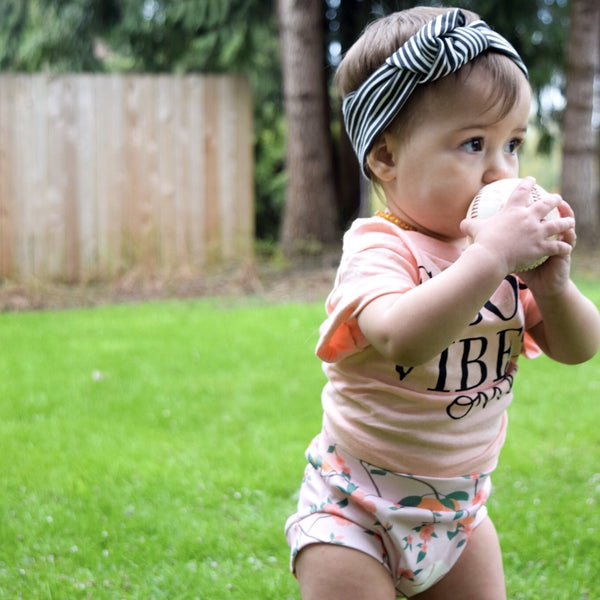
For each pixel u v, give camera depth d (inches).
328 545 73.2
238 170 363.6
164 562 111.7
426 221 70.9
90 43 422.9
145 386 191.6
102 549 115.3
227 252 365.1
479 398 72.7
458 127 67.3
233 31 386.9
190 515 124.5
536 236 62.6
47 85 345.1
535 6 379.2
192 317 273.0
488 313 71.0
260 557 113.7
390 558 74.4
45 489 133.5
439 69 66.0
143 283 341.1
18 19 425.1
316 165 366.3
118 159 353.1
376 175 73.5
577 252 361.1
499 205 64.4
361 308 66.2
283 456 147.3
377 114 70.5
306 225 366.3
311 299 304.5
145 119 354.0
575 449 151.5
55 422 166.4
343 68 76.2
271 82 452.8
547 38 391.9
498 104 67.0
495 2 364.2
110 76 349.4
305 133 364.2
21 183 346.0
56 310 300.4
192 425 165.0
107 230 354.3
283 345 230.8
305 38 360.5
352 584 71.9
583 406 177.3
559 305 71.1
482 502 77.3
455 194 68.4
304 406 176.7
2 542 116.0
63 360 215.2
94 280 352.5
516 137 70.2
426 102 67.8
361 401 73.2
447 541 75.4
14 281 343.6
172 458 146.8
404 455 72.6
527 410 174.7
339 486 74.0
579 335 73.4
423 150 68.8
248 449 151.1
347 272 69.8
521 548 113.7
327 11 410.6
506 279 73.0
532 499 129.0
